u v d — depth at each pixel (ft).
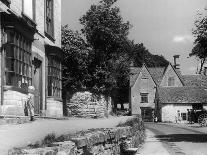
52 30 90.17
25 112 62.95
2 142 22.47
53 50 85.15
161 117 248.93
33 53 73.20
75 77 106.52
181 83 280.92
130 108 279.69
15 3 65.26
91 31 113.09
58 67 90.53
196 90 254.68
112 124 52.42
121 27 116.57
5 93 58.13
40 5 80.23
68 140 23.91
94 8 115.14
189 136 96.84
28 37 68.85
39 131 29.14
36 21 77.15
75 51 106.01
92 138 27.94
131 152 45.27
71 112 104.83
